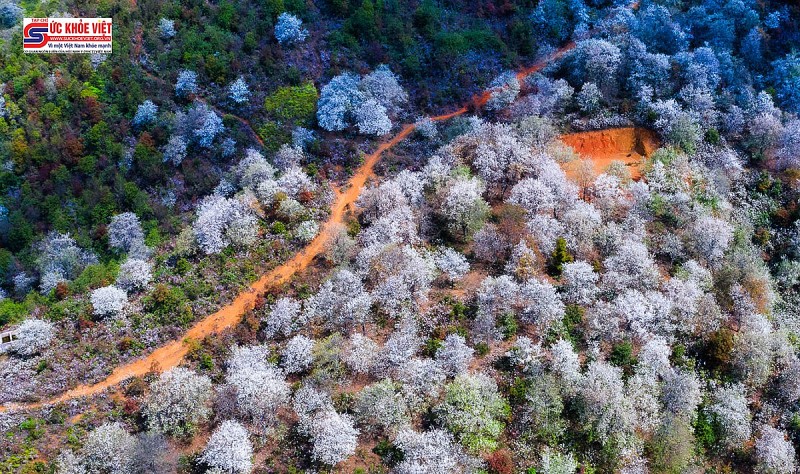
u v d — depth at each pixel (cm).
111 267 7331
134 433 5712
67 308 6825
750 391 6272
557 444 5559
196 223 7425
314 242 7400
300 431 5556
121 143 8325
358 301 6338
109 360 6309
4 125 8262
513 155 7938
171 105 8638
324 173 8181
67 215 7850
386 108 8850
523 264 6681
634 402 5738
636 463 5534
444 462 5212
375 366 5959
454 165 8062
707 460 5806
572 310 6412
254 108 8744
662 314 6328
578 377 5747
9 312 6900
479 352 6103
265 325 6519
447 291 6725
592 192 7781
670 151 8150
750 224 7681
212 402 5841
